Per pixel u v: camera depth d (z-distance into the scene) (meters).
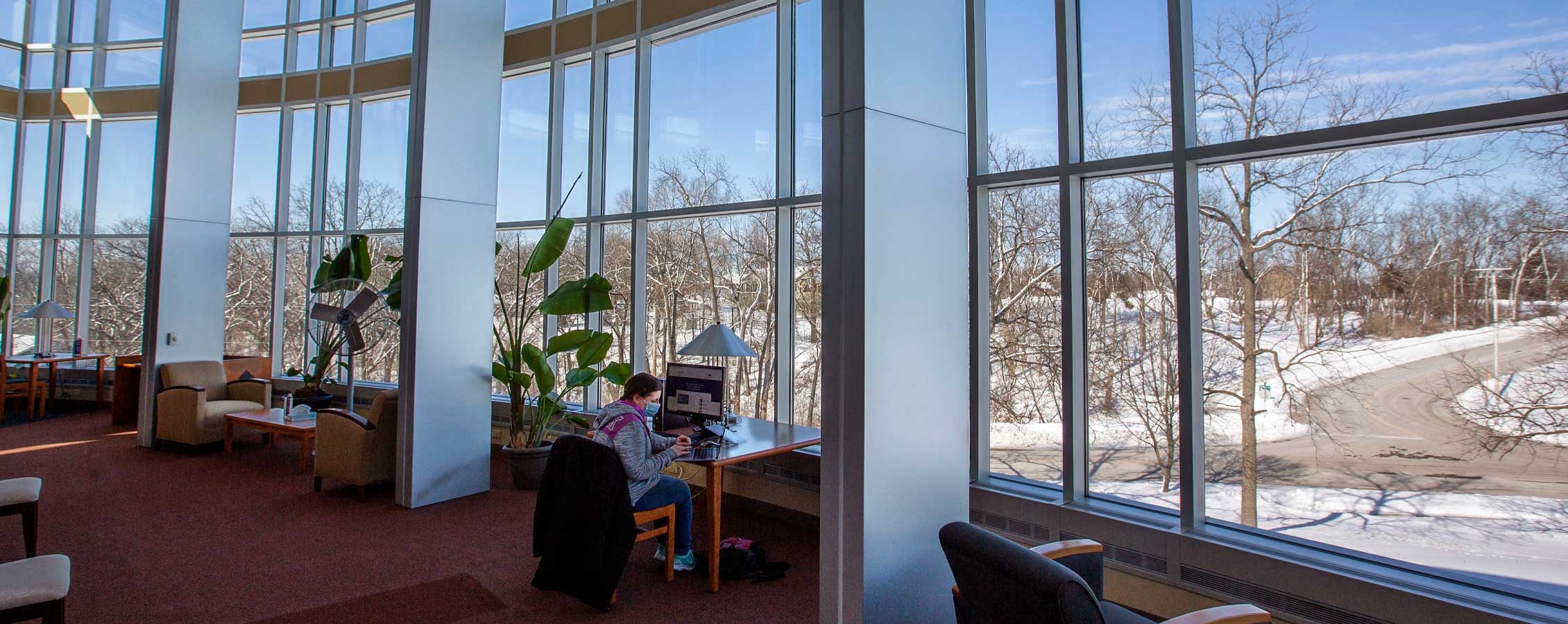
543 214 6.33
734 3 4.97
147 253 7.04
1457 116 2.48
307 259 7.74
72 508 4.62
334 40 7.78
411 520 4.49
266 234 7.92
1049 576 1.71
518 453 5.22
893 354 2.76
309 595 3.31
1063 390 3.52
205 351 7.02
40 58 8.54
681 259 5.42
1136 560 3.14
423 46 4.81
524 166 6.48
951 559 2.10
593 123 5.90
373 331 7.44
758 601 3.35
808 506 4.51
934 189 2.96
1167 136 3.28
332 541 4.06
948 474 2.95
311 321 7.70
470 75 5.05
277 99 7.83
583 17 5.96
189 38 6.94
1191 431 3.08
